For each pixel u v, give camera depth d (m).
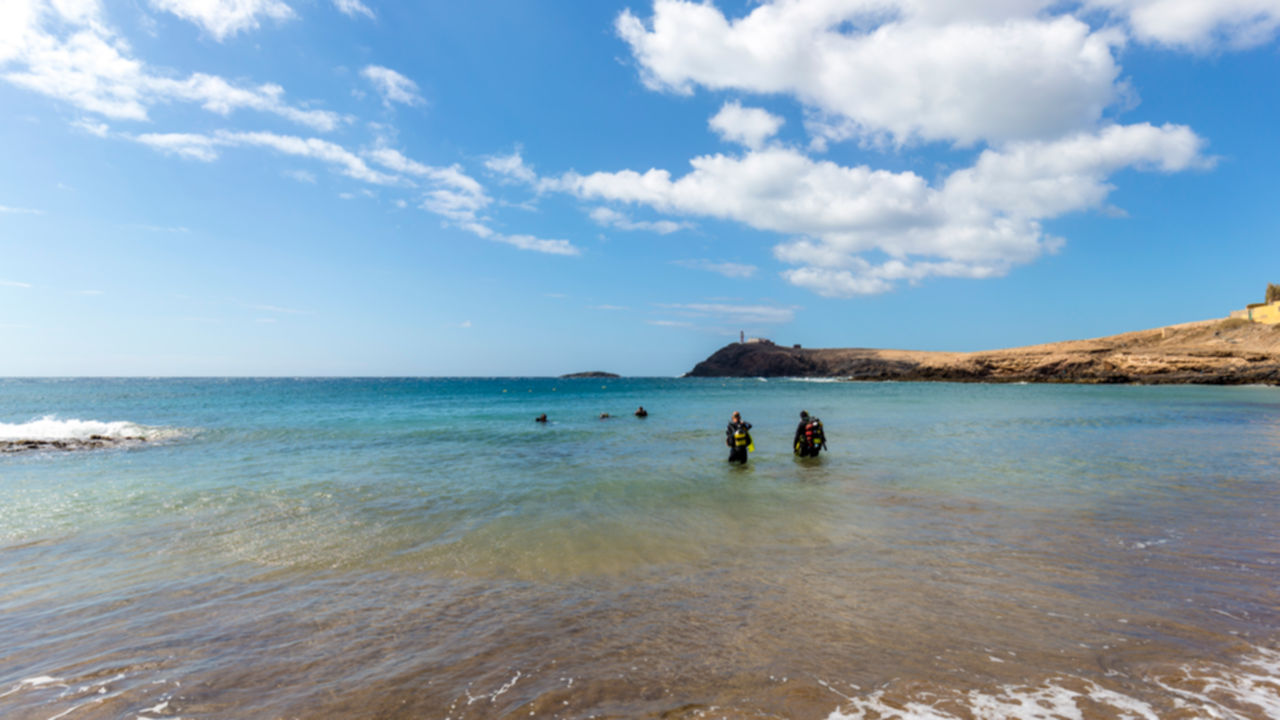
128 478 13.63
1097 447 18.08
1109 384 100.44
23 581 6.59
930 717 3.57
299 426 27.52
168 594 6.15
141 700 4.00
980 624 5.04
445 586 6.32
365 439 22.06
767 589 6.04
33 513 10.05
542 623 5.25
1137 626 4.94
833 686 4.00
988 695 3.83
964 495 10.88
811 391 81.12
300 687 4.15
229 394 72.75
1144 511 9.34
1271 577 6.15
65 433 23.45
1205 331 109.62
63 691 4.13
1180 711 3.58
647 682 4.12
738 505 10.27
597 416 34.19
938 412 36.09
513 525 8.98
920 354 193.88
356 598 5.98
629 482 12.74
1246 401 46.25
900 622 5.11
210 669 4.45
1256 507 9.55
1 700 3.99
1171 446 18.14
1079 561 6.79
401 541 8.15
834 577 6.38
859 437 21.66
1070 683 3.97
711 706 3.78
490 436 23.12
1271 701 3.69
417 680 4.22
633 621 5.26
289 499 11.12
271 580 6.59
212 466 15.47
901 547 7.52
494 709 3.79
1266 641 4.61
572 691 4.01
